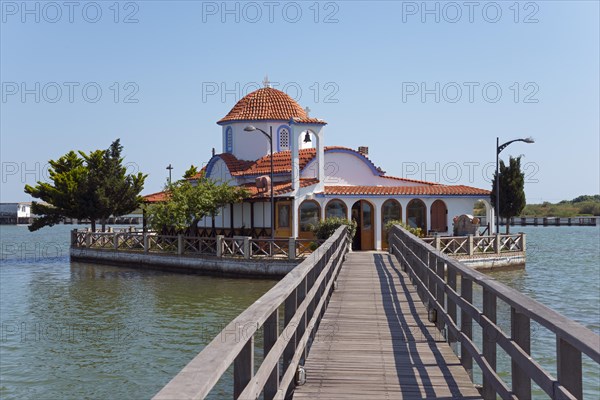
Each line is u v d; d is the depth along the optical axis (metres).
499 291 5.85
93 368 15.36
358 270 20.66
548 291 27.78
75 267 40.47
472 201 37.12
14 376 14.81
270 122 40.44
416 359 9.07
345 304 13.85
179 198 34.94
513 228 111.00
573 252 52.59
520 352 5.25
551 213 139.75
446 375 8.22
